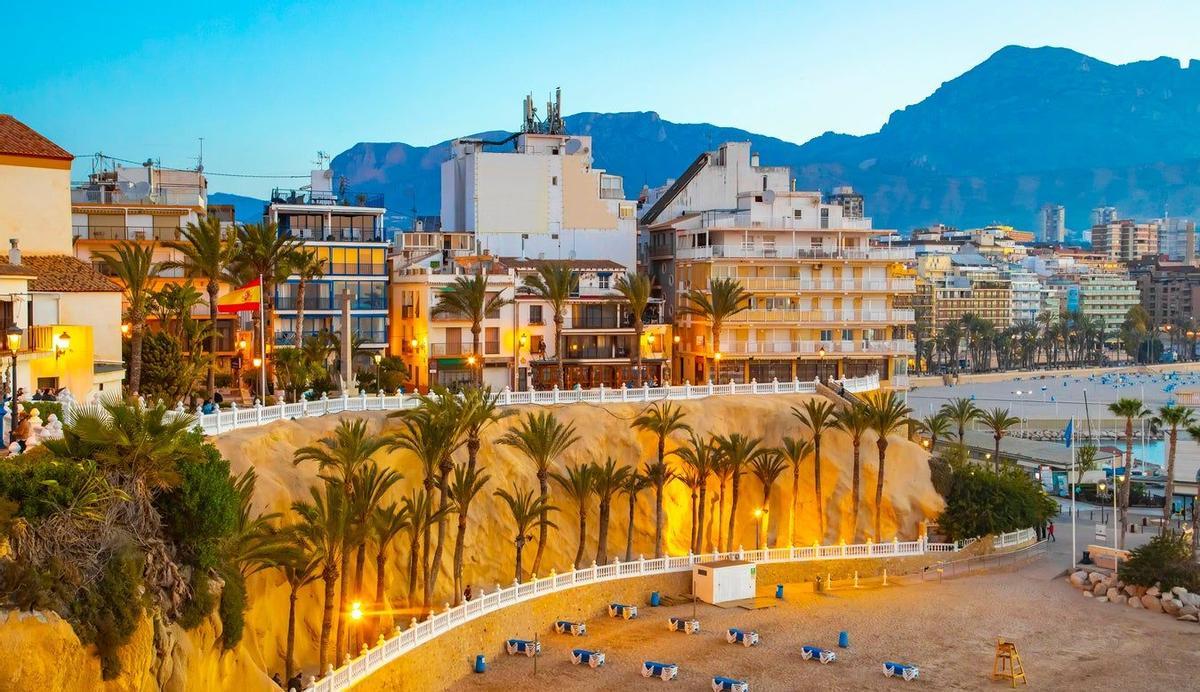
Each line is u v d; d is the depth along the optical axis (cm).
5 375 5641
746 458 8269
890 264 12281
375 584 6738
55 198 7312
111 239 9562
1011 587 8350
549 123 13975
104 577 3769
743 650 6694
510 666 6272
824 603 7775
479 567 7631
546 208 12519
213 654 4456
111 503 3959
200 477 4359
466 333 10700
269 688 4738
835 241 12400
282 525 6147
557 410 8700
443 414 6481
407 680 5519
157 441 4181
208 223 8006
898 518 9088
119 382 7044
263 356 7488
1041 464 14288
